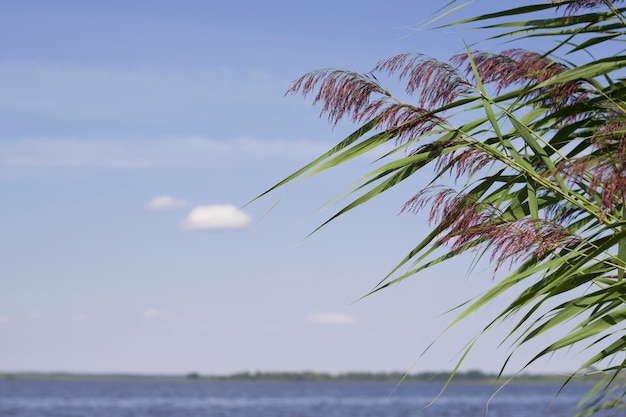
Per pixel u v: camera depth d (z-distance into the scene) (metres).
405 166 3.59
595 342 3.45
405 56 3.42
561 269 3.36
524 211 3.63
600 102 3.51
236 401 140.75
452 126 3.54
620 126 3.21
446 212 3.41
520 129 3.48
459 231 3.34
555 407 89.50
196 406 108.00
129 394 188.12
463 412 85.31
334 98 3.46
